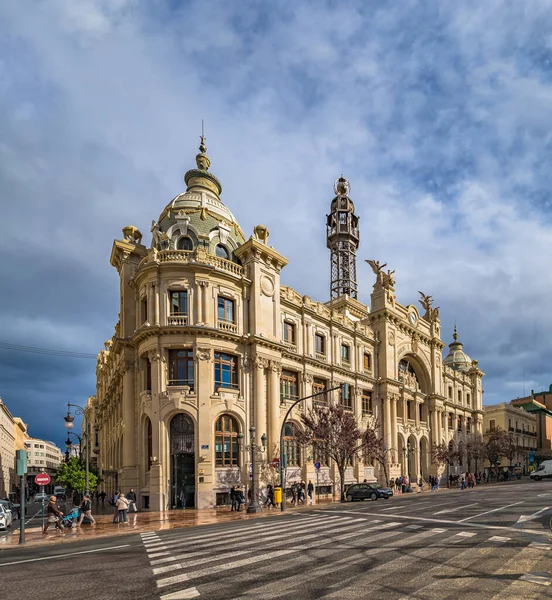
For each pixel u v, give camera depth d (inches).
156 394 1445.6
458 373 3134.8
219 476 1451.8
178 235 1619.1
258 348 1616.6
